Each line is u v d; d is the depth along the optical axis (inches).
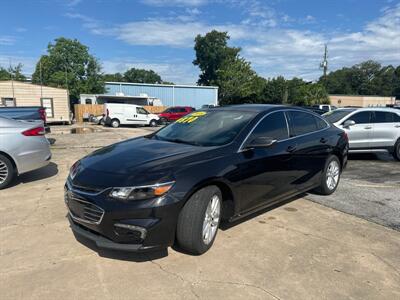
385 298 114.3
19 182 252.1
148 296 111.4
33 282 118.0
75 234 156.7
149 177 125.6
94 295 111.3
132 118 1042.7
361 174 301.4
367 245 153.0
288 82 2250.2
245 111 185.3
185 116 203.6
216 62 2960.1
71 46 1935.3
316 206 205.0
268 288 117.9
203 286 117.7
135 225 121.9
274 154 172.6
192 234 132.6
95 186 128.0
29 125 243.6
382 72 4495.6
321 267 133.0
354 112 369.1
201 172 135.4
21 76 2218.3
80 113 1295.5
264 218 182.5
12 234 156.4
